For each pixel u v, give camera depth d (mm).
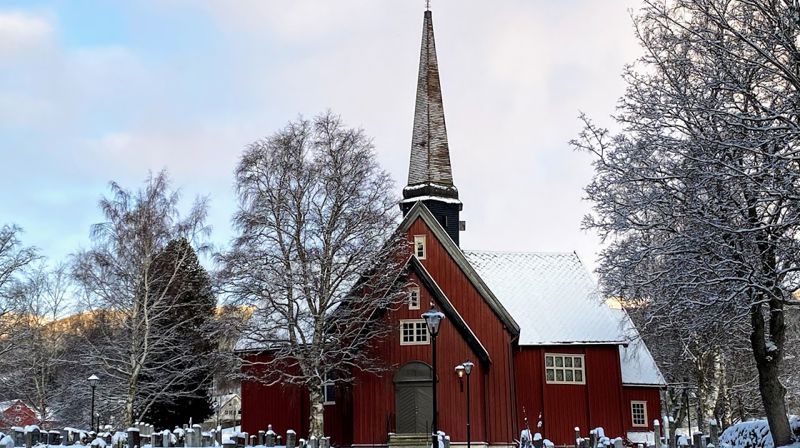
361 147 39875
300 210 38594
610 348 44656
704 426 46469
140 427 31891
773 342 28516
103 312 45938
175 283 48062
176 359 46500
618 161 28719
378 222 39031
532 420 43375
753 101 25547
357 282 39031
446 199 49594
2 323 51812
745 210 26172
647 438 43469
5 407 64750
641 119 28281
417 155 50438
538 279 48594
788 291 27016
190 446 28406
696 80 28000
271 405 44750
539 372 44062
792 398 61344
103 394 47500
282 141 39062
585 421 43531
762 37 24531
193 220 48031
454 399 39844
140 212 46062
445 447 27422
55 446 25844
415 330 40812
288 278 37719
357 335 38375
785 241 24953
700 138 25797
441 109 51375
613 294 33688
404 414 39844
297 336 41844
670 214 27672
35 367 58094
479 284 42562
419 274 41281
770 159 23359
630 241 29594
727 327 29953
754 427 32781
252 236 37938
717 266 26125
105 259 45062
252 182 38656
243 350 41875
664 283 27797
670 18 27375
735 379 54406
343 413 42188
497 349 41562
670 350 50688
